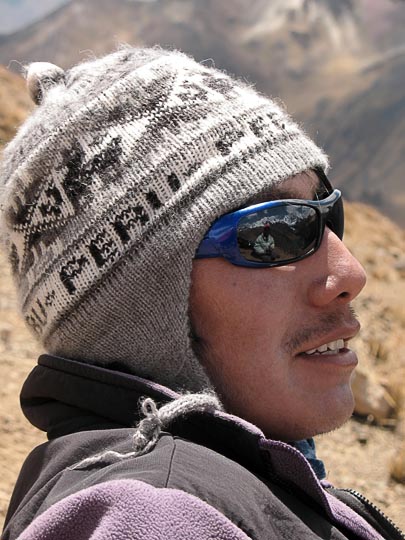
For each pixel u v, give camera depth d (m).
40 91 0.89
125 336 0.80
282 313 0.82
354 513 0.82
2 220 0.85
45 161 0.81
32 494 0.75
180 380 0.81
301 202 0.82
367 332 3.54
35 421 0.84
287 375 0.82
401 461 2.43
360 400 2.73
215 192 0.80
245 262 0.81
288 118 0.86
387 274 4.71
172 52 0.88
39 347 0.92
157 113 0.81
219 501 0.68
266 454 0.75
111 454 0.71
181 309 0.80
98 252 0.79
